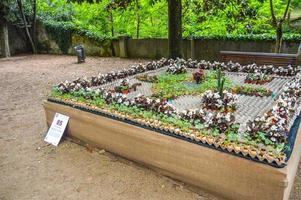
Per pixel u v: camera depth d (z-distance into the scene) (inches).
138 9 468.4
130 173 119.9
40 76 338.3
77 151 140.6
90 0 298.0
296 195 102.7
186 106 139.1
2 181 118.1
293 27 420.2
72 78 320.8
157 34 488.1
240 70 208.1
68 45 538.9
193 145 103.0
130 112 127.5
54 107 154.6
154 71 223.3
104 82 185.3
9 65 434.3
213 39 380.5
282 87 164.2
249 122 101.7
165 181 113.3
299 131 111.1
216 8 345.7
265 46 349.7
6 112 206.4
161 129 113.4
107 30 528.4
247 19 356.8
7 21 534.0
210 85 174.1
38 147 147.3
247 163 90.7
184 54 402.9
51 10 588.4
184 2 397.7
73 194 108.0
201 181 104.4
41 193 109.3
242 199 95.3
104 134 134.0
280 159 86.1
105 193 107.7
